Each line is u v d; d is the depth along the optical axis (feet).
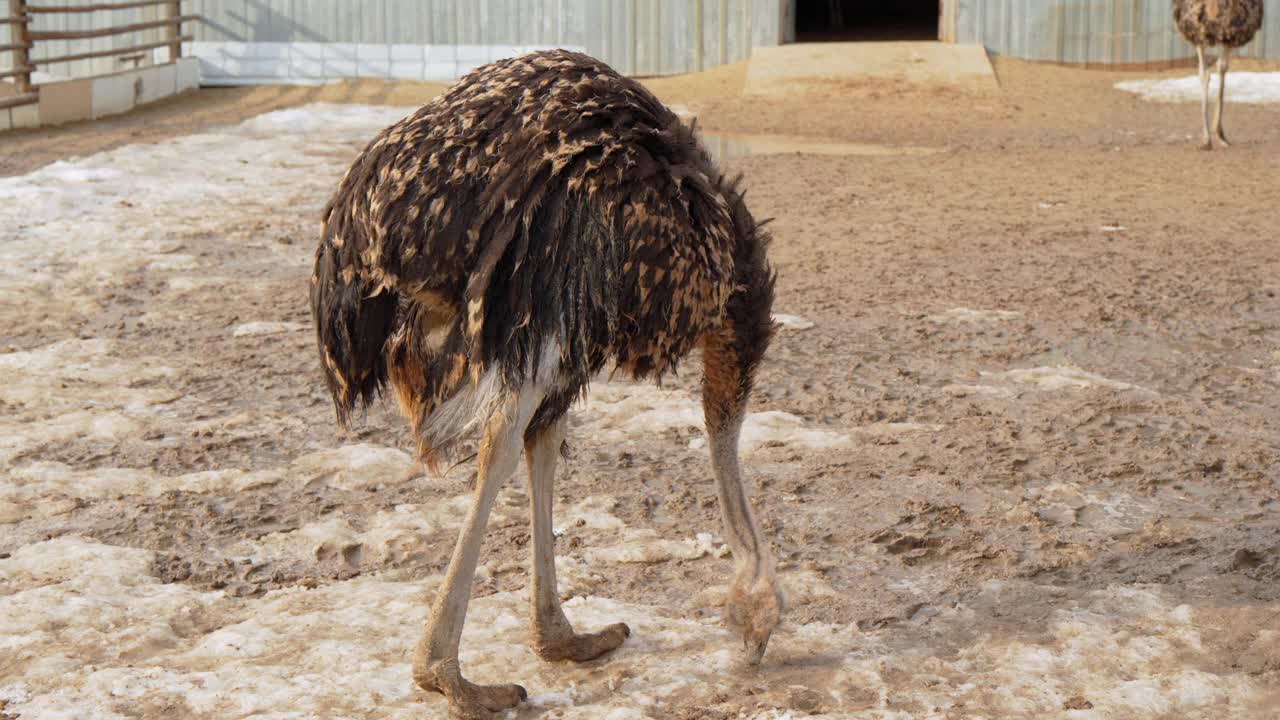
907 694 13.29
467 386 11.73
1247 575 16.31
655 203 11.80
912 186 47.91
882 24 112.57
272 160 54.39
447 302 11.80
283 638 14.55
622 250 11.62
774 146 60.54
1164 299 30.42
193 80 86.63
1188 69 84.33
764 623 13.43
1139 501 18.93
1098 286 31.73
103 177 49.01
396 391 12.48
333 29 89.25
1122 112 70.64
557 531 17.88
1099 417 22.59
